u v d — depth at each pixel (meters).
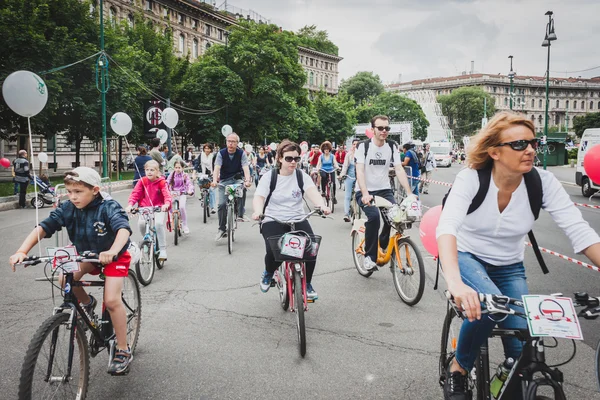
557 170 38.53
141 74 34.84
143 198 6.89
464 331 2.54
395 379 3.60
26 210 15.16
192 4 61.28
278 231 4.76
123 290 3.88
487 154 2.49
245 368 3.79
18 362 3.89
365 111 90.94
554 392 2.16
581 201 17.02
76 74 27.28
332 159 14.04
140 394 3.39
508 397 2.29
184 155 45.19
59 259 3.09
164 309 5.25
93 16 30.48
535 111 135.00
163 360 3.95
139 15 43.28
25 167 15.78
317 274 6.78
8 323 4.80
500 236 2.63
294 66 46.28
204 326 4.73
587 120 77.81
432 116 107.50
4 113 24.12
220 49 44.00
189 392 3.41
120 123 10.61
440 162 48.00
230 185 8.51
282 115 42.72
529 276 6.70
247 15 78.12
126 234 3.33
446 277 2.26
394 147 6.04
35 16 24.50
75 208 3.47
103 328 3.62
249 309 5.25
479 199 2.54
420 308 5.25
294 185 4.86
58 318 2.95
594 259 2.39
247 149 22.83
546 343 4.28
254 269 7.10
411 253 5.36
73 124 29.09
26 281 6.42
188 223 11.76
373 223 5.87
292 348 4.19
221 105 41.94
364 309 5.23
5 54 23.75
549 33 31.53
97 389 3.46
